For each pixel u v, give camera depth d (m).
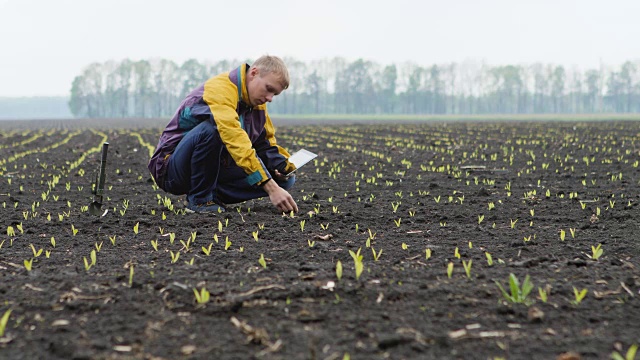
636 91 155.25
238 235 5.10
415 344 2.67
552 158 13.11
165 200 6.98
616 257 4.29
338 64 154.50
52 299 3.27
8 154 15.42
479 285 3.52
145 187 8.77
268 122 6.06
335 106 154.25
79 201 7.37
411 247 4.60
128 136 25.91
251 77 5.58
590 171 10.63
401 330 2.84
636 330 2.86
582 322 2.96
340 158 13.66
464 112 165.00
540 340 2.75
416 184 9.11
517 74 152.38
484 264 4.06
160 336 2.77
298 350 2.63
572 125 31.44
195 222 5.68
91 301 3.21
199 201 6.22
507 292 3.39
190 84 153.12
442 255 4.33
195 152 5.86
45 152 16.17
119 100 151.38
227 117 5.44
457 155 14.27
